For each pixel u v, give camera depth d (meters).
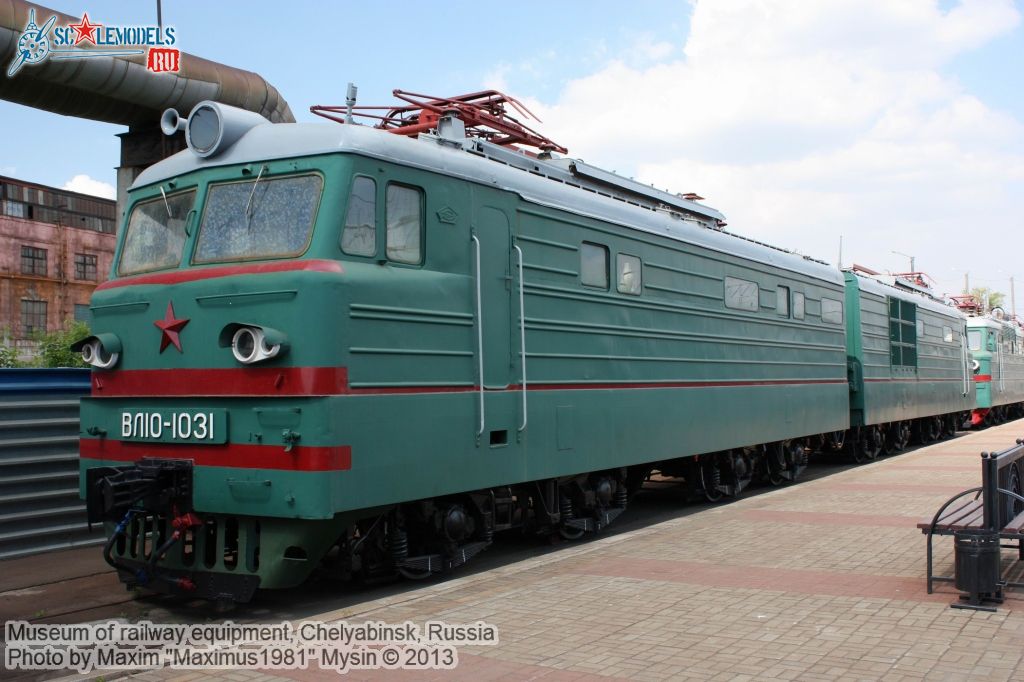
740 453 12.40
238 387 6.04
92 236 37.00
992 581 5.68
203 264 6.52
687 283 10.52
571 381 8.34
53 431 8.51
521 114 9.23
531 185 8.06
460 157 7.29
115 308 6.87
